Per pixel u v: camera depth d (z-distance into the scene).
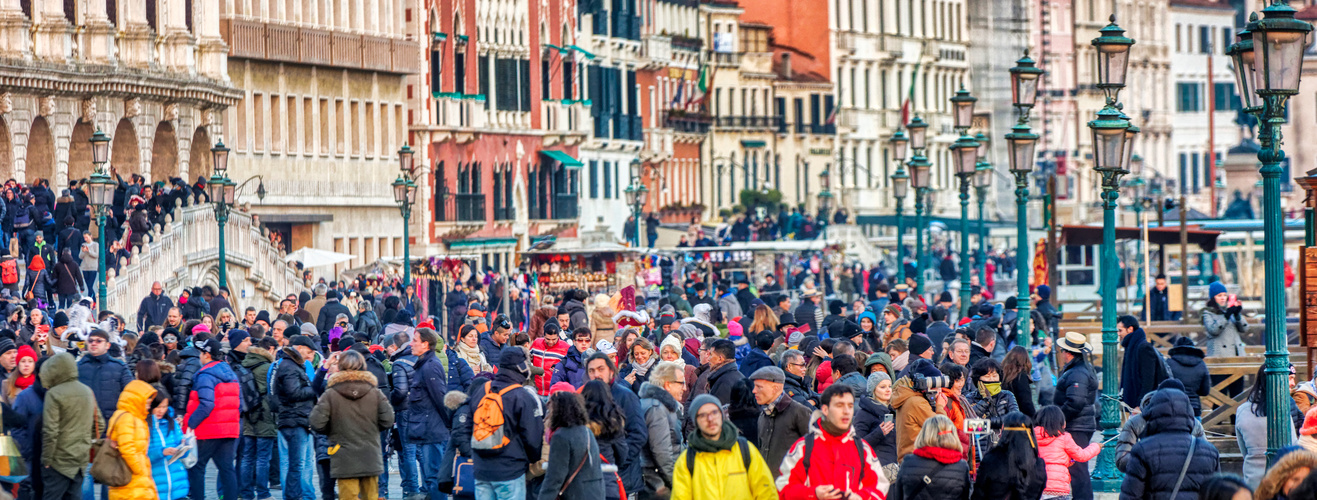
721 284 109.38
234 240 89.94
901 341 44.75
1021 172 56.50
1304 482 25.56
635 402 34.81
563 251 103.56
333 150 114.69
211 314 66.44
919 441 31.89
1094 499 43.03
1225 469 46.16
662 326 55.97
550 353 43.97
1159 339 67.38
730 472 29.69
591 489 32.09
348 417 36.91
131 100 93.75
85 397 34.97
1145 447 32.03
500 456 34.09
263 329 47.25
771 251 117.94
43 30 88.31
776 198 188.00
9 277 67.19
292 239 111.25
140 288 77.75
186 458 37.25
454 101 126.19
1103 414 45.03
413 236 124.19
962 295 84.12
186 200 86.62
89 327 48.28
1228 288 126.62
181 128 98.56
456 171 128.25
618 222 160.88
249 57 104.62
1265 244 34.44
